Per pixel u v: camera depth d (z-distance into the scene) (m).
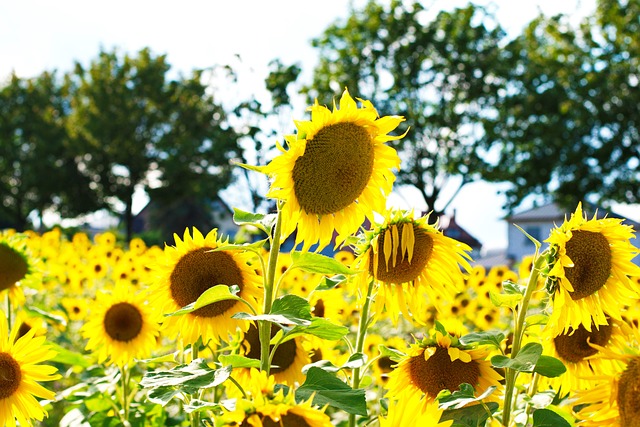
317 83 39.75
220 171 51.50
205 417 3.53
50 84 62.28
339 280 3.36
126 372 4.96
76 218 58.97
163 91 54.47
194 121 53.06
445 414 2.65
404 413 1.98
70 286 10.91
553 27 38.16
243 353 3.65
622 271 2.97
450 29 41.59
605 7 36.75
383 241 3.32
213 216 57.34
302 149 2.81
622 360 2.39
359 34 41.12
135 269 10.80
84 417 4.71
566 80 38.22
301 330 2.68
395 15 41.28
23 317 5.58
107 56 56.31
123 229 58.09
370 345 6.33
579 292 2.94
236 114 9.59
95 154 55.84
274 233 2.82
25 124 58.78
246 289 3.58
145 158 55.78
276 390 2.34
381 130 3.02
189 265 3.53
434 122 40.38
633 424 2.32
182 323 3.54
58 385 6.75
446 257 3.41
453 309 8.81
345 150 2.92
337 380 2.39
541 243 2.86
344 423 4.41
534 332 3.34
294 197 2.86
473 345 3.13
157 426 4.68
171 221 57.12
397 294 3.40
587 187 36.66
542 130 37.50
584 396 2.42
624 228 2.94
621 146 36.56
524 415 3.03
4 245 5.34
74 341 7.99
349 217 3.13
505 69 40.03
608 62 36.66
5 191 58.16
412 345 3.20
